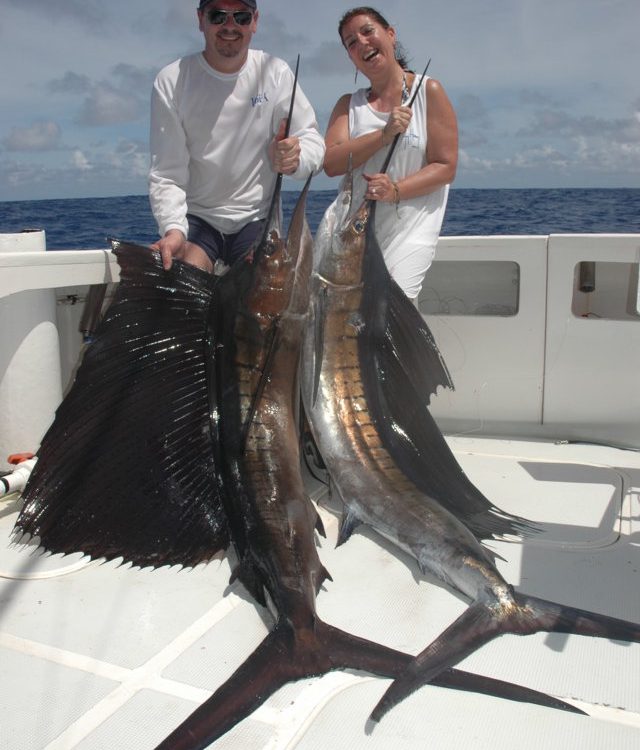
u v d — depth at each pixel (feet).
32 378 9.50
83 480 7.45
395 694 5.30
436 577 7.14
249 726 5.18
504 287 12.48
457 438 11.59
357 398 8.41
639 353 10.78
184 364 7.99
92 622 6.46
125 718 5.29
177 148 9.77
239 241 10.37
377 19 10.06
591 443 11.25
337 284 8.54
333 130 10.78
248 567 6.86
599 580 7.19
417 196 9.93
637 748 4.97
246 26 9.23
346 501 7.98
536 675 5.75
